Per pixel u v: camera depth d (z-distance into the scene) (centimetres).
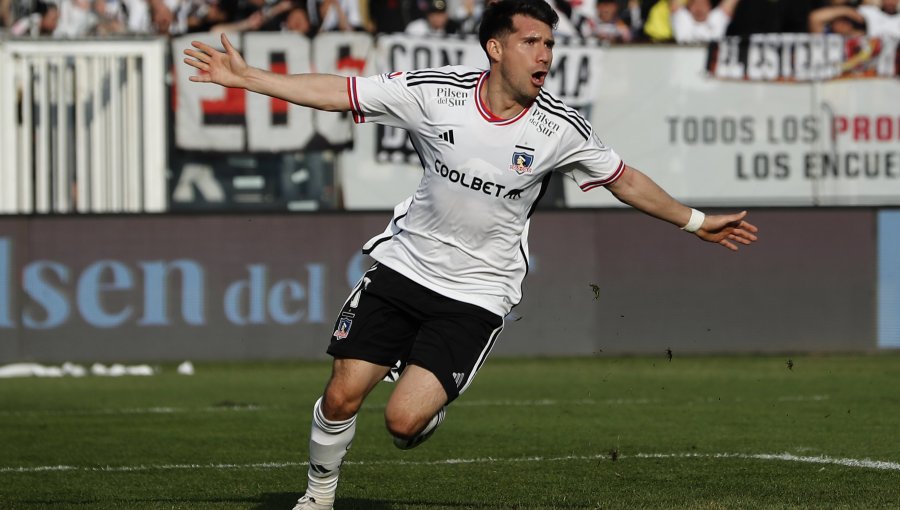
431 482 2453
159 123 5822
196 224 5444
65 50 5819
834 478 2445
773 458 2730
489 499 2242
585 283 5519
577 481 2447
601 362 5338
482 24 1773
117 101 5859
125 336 5431
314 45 5816
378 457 2806
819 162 5984
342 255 5469
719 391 4222
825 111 5978
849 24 6228
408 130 1822
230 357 5459
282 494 2327
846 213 5559
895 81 5991
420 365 1808
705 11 6316
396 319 1870
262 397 4162
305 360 5469
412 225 1864
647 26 6306
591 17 6266
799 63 5969
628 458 2756
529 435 3169
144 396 4228
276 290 5466
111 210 5866
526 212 1861
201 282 5447
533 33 1730
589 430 3259
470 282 1853
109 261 5425
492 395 4150
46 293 5400
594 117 5944
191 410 3803
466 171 1789
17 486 2447
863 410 3650
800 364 5181
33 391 4441
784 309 5556
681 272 5541
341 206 5897
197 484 2458
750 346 5556
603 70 5931
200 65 1797
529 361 5403
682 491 2302
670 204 1920
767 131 5972
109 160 5884
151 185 5822
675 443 3000
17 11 6331
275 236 5459
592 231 5519
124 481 2502
